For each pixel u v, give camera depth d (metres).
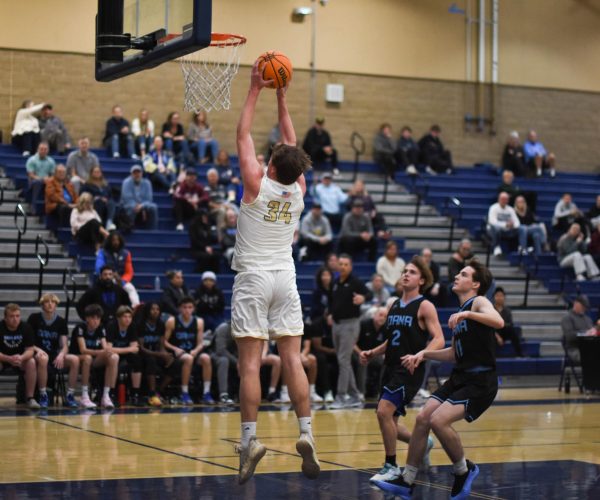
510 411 13.71
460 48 26.17
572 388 17.98
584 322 17.48
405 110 25.52
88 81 22.05
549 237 22.75
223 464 8.26
